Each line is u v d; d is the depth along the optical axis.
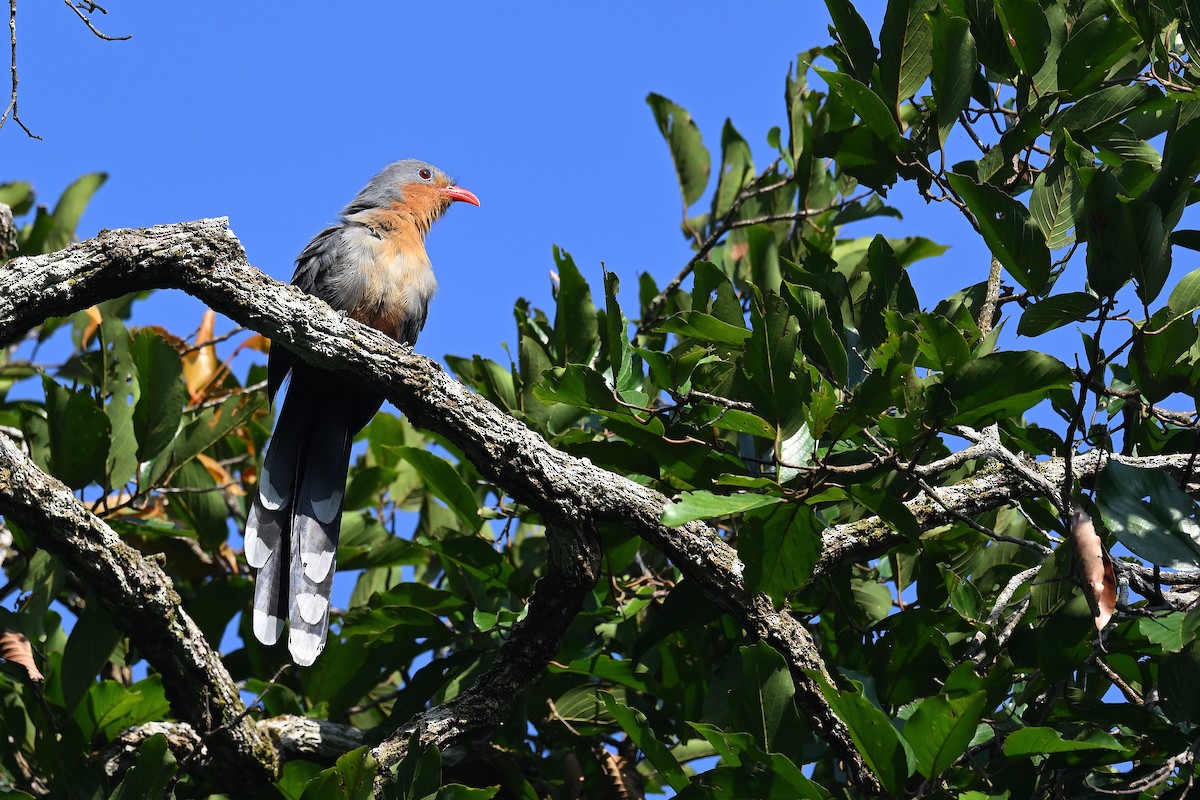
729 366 7.35
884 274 8.07
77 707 7.55
